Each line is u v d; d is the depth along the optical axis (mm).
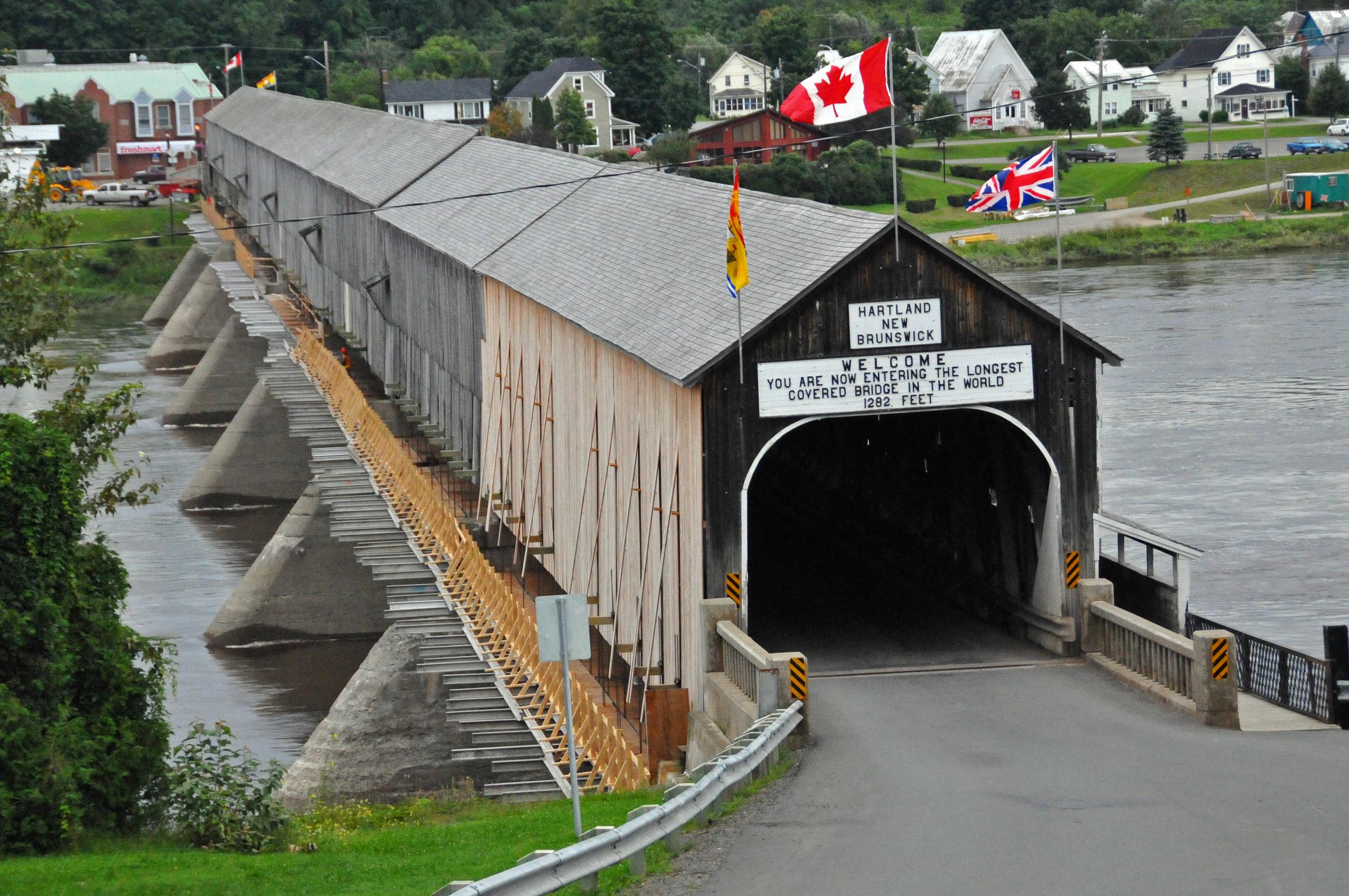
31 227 37781
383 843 22531
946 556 33875
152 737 24250
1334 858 15930
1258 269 103625
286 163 85562
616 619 33031
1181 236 113062
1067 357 27562
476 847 21109
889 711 24875
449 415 51594
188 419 81562
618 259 36750
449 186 57031
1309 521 50781
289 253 87188
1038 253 110312
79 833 21500
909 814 18703
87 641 23984
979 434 30625
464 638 37031
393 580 44062
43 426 32125
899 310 27031
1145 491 55125
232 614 48188
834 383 26984
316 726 40875
